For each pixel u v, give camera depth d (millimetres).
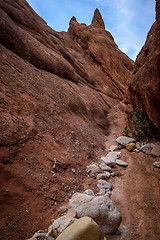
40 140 4242
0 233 2285
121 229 2996
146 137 6805
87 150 5734
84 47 20812
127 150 6398
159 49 3104
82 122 7629
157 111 4371
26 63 7086
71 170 4406
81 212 2910
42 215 2936
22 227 2549
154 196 3729
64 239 2223
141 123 7090
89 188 4145
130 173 4789
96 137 7535
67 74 10602
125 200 3725
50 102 6074
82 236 2266
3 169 2914
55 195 3420
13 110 4125
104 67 18922
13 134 3547
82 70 16125
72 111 7453
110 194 3941
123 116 11734
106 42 19469
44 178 3514
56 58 9750
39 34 10586
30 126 4207
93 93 14133
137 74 7242
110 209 3018
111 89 18453
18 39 6984
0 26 6223
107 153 6543
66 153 4738
